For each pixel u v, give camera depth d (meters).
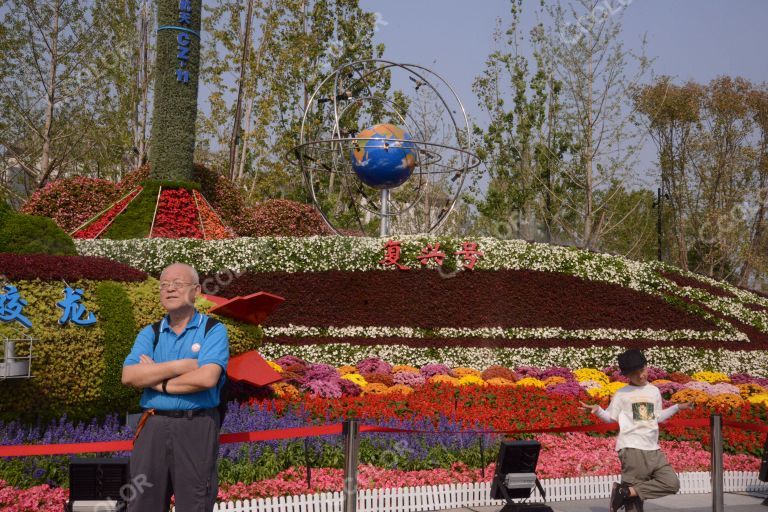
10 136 33.22
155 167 20.12
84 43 31.03
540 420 10.20
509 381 14.38
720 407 12.01
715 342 17.62
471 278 17.06
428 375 14.66
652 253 42.75
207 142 32.81
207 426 4.25
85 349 7.55
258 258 16.64
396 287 16.89
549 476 7.75
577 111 29.16
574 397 12.73
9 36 30.33
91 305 7.74
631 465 6.07
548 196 32.69
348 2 32.47
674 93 36.75
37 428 7.06
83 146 34.03
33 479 6.34
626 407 6.21
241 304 9.53
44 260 7.80
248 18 29.95
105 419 8.04
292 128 31.97
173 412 4.20
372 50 32.88
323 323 16.58
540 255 17.39
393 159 18.02
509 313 17.00
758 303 18.59
